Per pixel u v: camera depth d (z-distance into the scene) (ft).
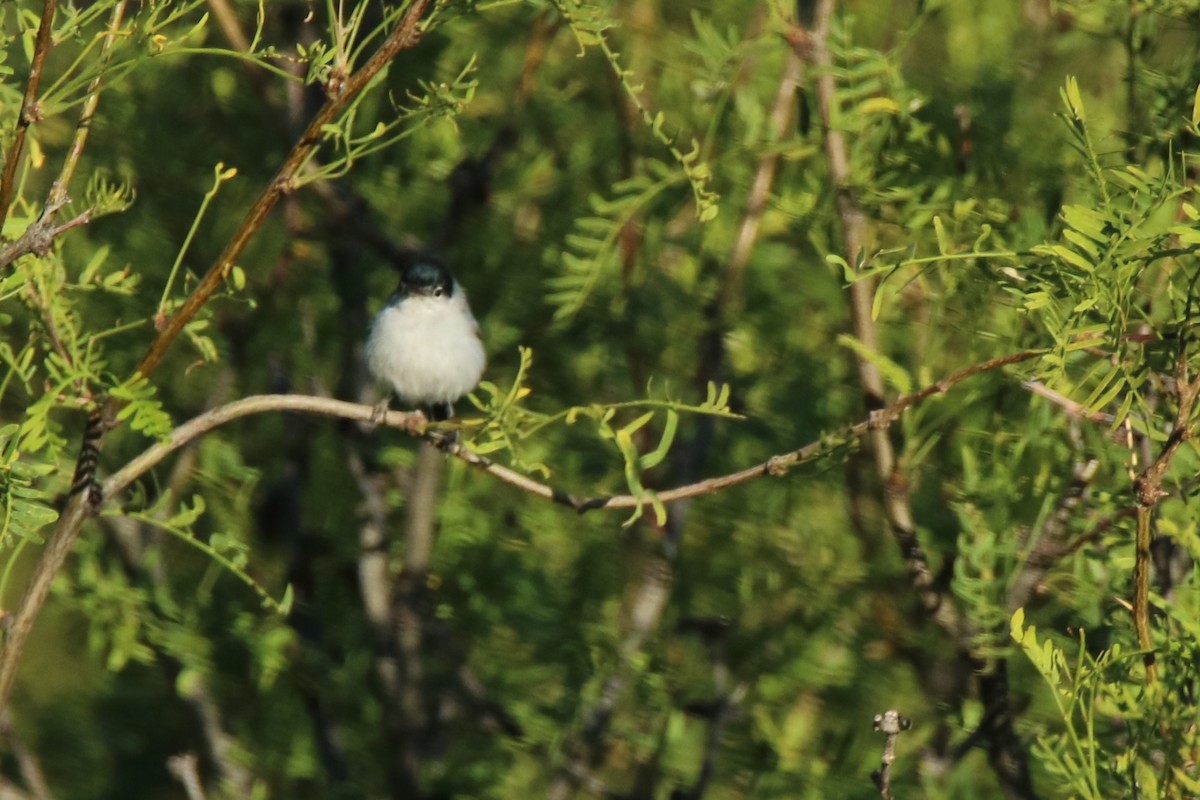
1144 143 30.32
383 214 42.32
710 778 38.14
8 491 21.81
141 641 40.37
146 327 42.16
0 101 24.08
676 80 39.47
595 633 39.04
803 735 38.29
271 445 43.88
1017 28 36.19
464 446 23.36
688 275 39.45
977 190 32.07
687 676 39.93
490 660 41.14
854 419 38.52
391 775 39.27
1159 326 21.53
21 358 23.39
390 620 39.29
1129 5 31.71
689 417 40.19
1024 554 29.60
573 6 22.50
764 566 40.32
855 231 30.32
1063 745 20.99
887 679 38.42
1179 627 22.71
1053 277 21.50
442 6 21.54
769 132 32.24
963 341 34.42
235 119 42.98
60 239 23.98
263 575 42.68
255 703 43.09
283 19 39.22
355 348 42.52
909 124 31.22
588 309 40.60
